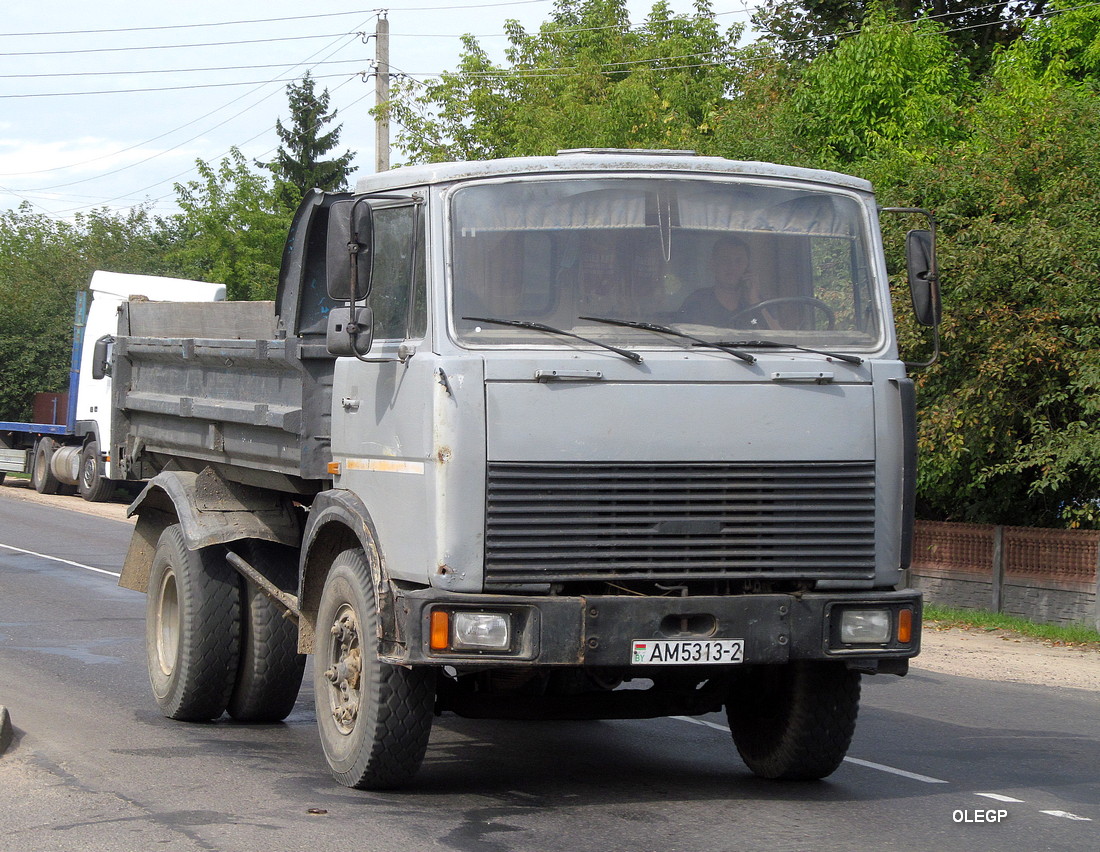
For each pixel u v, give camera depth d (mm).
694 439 7191
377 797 7766
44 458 37406
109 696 11062
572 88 38625
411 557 7246
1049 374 16453
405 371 7398
